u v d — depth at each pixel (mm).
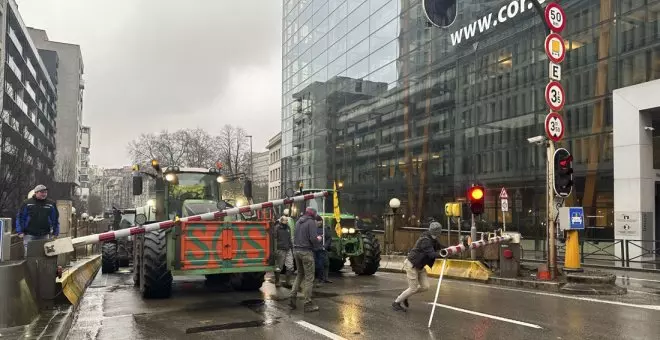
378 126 41594
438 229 8734
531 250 23297
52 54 91312
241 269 9656
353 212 44719
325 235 12984
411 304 9531
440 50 34438
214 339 6852
